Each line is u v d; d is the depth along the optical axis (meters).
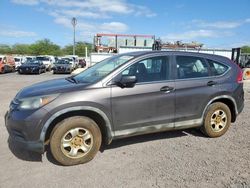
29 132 4.08
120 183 3.76
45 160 4.49
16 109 4.25
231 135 5.78
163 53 5.05
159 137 5.59
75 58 39.38
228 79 5.59
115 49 34.34
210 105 5.44
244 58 25.70
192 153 4.79
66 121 4.23
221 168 4.20
